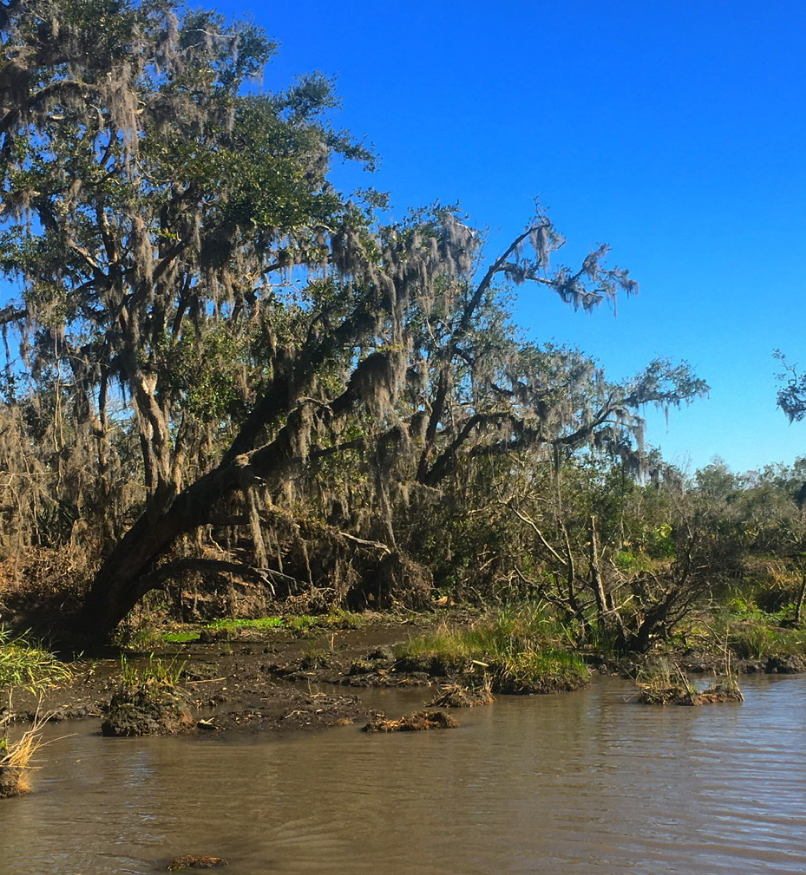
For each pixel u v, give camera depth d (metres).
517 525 24.58
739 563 18.36
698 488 22.72
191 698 13.17
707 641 17.95
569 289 26.86
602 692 13.62
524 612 16.59
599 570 18.00
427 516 26.50
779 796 7.26
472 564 26.56
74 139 21.88
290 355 20.20
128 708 11.24
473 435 27.53
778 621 22.38
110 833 6.61
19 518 22.25
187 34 24.03
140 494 24.84
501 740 9.93
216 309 21.59
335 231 20.80
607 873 5.55
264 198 20.12
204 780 8.24
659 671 14.12
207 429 24.11
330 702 12.88
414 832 6.48
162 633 22.56
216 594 25.84
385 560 26.48
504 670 14.09
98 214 21.98
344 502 25.77
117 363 21.20
